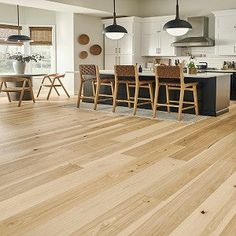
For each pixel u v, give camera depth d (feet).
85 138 14.44
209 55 30.17
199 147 12.97
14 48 33.81
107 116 19.92
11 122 17.95
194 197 8.37
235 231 6.75
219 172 10.15
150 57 33.63
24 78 24.81
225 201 8.13
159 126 17.01
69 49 32.22
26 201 8.13
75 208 7.77
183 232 6.72
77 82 32.78
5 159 11.42
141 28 32.78
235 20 27.55
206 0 30.09
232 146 13.07
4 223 7.06
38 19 33.73
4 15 32.24
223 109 21.11
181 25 19.92
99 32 33.73
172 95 21.38
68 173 10.07
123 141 13.93
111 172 10.18
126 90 23.39
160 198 8.32
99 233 6.67
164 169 10.44
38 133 15.35
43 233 6.67
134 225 6.98
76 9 29.04
